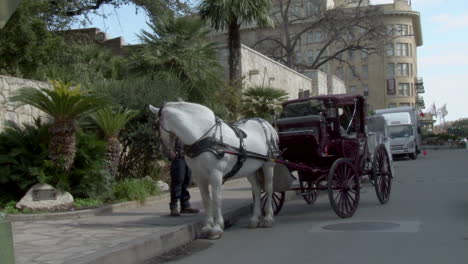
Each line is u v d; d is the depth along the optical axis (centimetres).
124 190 1184
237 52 2256
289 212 1152
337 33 4944
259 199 973
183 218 957
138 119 1430
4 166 1040
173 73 1798
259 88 2192
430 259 664
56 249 695
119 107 1333
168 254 764
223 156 820
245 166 888
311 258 695
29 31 1644
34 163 1055
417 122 3900
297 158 1076
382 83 8325
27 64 1712
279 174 1012
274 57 5169
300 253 728
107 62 2341
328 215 1076
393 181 1798
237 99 2083
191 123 809
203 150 804
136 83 1459
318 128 1030
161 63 1827
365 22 4922
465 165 2511
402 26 8300
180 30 1927
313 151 1030
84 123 1244
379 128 1870
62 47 1895
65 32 2394
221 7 2125
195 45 1931
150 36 1906
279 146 1058
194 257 739
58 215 965
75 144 1093
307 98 1116
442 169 2306
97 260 628
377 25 4891
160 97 1435
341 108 1148
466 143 5709
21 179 1040
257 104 2156
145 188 1260
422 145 6419
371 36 4988
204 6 2177
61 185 1038
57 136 1052
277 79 3278
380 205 1199
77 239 762
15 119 1302
